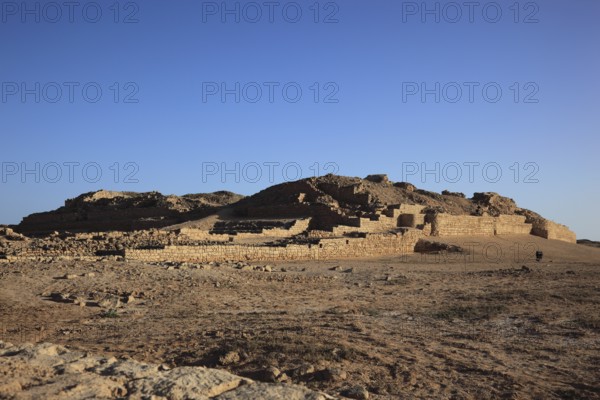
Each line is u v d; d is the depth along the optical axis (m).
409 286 28.88
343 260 47.44
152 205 87.69
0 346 9.22
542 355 14.16
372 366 12.86
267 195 76.00
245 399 7.07
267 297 24.12
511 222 72.56
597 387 11.51
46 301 21.02
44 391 6.88
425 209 68.50
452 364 13.19
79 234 51.25
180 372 7.98
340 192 69.69
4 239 44.88
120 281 25.58
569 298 23.33
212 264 34.66
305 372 12.05
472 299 23.58
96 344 15.04
